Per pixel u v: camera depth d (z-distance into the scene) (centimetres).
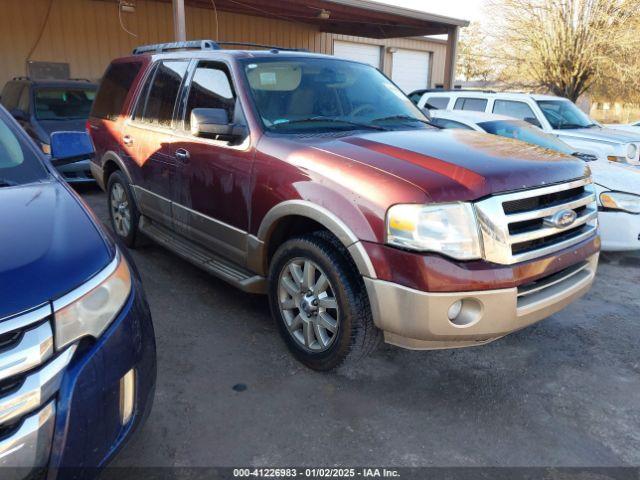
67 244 193
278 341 353
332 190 282
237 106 356
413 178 264
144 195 464
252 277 354
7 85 996
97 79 1249
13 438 155
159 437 257
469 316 261
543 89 2127
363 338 288
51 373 165
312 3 1247
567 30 1967
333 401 290
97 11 1221
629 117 2381
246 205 339
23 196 224
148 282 444
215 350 339
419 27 1526
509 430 271
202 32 1384
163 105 435
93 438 176
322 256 290
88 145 319
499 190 265
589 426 277
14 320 159
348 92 403
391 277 259
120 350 188
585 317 410
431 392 303
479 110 957
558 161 308
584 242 307
